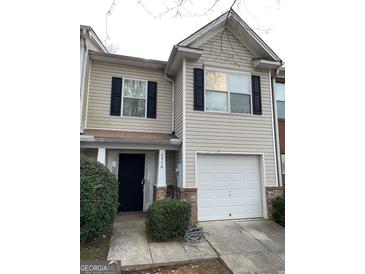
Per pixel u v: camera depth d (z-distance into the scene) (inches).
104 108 305.9
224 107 293.6
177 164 297.1
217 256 179.9
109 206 197.2
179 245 197.5
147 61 315.9
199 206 270.7
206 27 283.3
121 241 201.5
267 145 299.4
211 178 279.3
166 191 298.0
